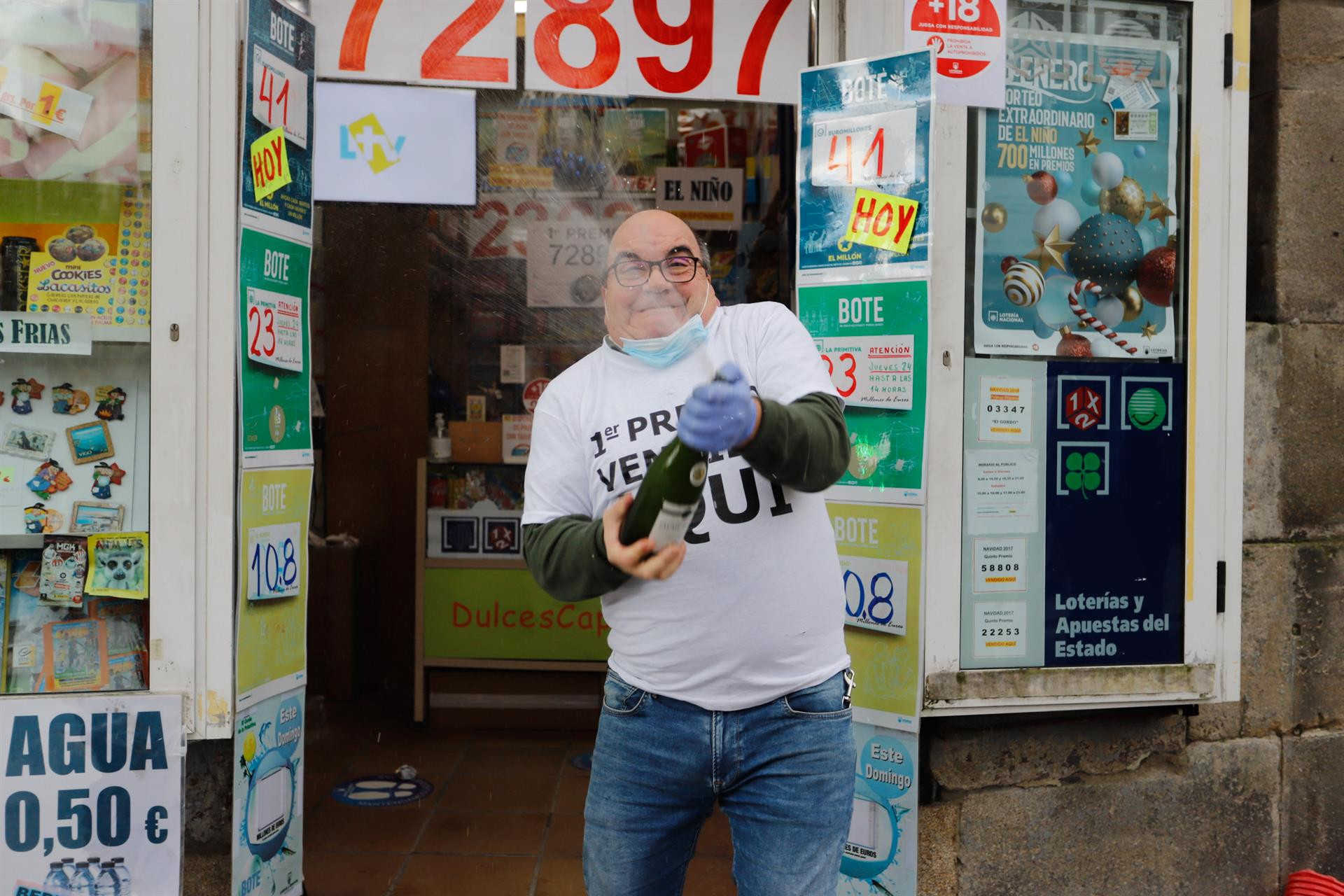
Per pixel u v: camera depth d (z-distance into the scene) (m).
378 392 5.88
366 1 3.19
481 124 5.45
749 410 1.43
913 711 2.81
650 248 1.81
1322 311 3.25
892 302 2.77
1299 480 3.24
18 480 2.65
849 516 2.88
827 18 2.99
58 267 2.64
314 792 4.30
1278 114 3.22
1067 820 3.03
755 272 5.34
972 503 2.85
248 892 2.75
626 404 1.82
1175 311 2.98
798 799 1.81
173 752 2.60
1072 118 2.92
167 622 2.60
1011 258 2.88
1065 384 2.90
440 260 5.82
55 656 2.66
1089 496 2.92
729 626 1.76
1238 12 2.98
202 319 2.61
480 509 5.15
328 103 3.20
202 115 2.59
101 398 2.68
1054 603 2.90
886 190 2.77
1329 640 3.25
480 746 4.92
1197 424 2.97
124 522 2.68
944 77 2.81
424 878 3.48
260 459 2.75
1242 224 3.00
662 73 3.21
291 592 2.92
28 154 2.63
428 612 5.15
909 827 2.83
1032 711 2.96
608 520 1.60
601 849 1.92
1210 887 3.15
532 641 5.14
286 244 2.85
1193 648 2.97
